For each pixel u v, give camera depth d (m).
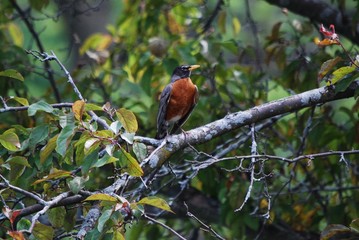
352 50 12.16
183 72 11.35
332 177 11.77
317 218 11.63
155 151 7.57
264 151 9.02
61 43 21.53
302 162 11.74
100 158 7.26
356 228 7.67
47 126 7.54
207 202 12.47
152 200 6.42
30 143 7.47
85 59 13.55
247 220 10.96
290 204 11.30
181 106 10.64
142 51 13.27
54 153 8.00
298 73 11.47
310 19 12.27
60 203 7.34
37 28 21.78
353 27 11.23
